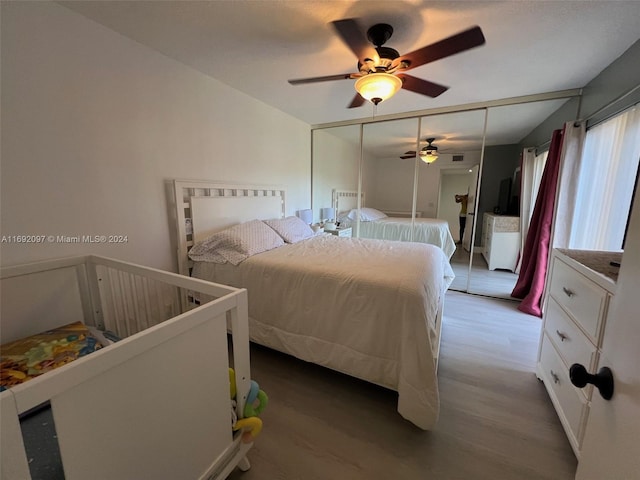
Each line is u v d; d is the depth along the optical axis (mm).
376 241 2883
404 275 1696
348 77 1753
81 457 656
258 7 1495
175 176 2191
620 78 1921
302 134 3762
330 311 1729
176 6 1497
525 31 1656
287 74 2328
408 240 3783
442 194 3799
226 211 2623
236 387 1132
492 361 2027
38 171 1493
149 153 2006
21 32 1390
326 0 1428
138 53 1882
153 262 2090
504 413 1549
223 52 1982
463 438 1394
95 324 1764
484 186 3809
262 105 3014
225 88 2551
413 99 2850
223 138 2574
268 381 1812
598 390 598
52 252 1577
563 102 2750
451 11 1486
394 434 1418
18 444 543
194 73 2262
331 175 4148
